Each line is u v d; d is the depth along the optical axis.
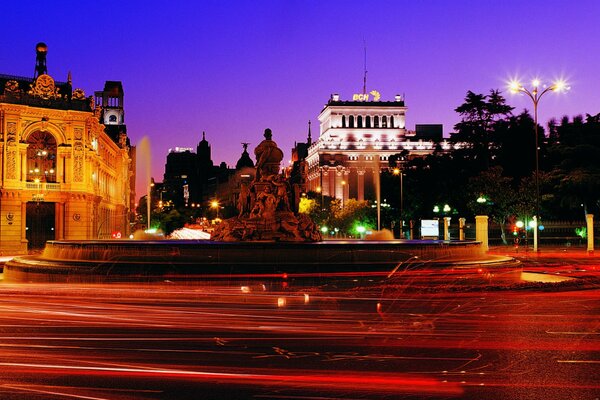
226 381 10.14
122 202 113.06
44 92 74.31
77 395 9.27
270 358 11.84
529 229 90.25
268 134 36.03
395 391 9.59
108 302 20.17
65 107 75.19
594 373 10.78
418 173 107.88
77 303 19.88
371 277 26.20
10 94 71.94
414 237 105.88
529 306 19.72
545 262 44.75
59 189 73.44
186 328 15.11
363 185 178.88
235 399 9.13
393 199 111.44
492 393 9.52
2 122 71.06
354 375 10.59
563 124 92.62
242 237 34.16
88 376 10.39
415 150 179.00
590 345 13.23
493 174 81.69
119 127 150.12
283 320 16.50
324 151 178.00
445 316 17.47
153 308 18.78
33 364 11.23
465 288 23.53
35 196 70.50
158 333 14.40
